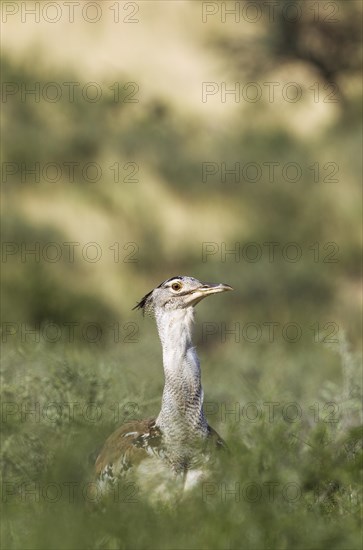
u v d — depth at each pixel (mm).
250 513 7090
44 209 44188
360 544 7102
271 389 13164
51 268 40250
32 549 7250
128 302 40844
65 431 11367
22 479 10414
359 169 48531
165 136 49438
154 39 56781
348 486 8078
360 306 42875
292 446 7812
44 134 47594
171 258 45031
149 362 16391
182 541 6984
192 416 10109
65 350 14133
